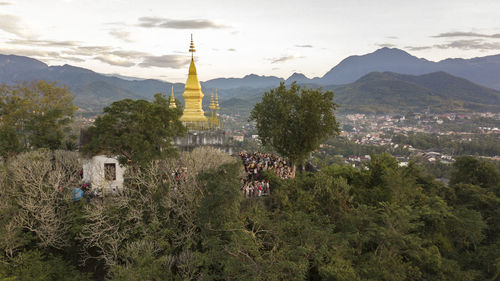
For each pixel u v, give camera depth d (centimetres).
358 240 2152
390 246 2117
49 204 2397
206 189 2342
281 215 2405
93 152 2758
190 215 2383
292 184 2889
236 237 1886
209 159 2897
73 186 2852
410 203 2905
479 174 4281
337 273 1712
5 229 2177
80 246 2475
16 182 2617
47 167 2755
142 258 1969
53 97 4641
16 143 3641
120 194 2697
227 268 1755
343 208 2566
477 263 2577
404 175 3250
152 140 2730
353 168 3581
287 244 2008
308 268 1866
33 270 2145
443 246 2625
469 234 2731
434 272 2277
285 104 3416
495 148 16625
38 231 2325
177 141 4012
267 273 1675
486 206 3422
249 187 2859
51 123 4066
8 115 4075
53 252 2502
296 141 3419
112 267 2094
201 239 2288
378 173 3369
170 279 2022
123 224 2403
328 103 3375
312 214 2389
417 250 2147
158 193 2511
